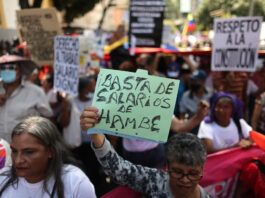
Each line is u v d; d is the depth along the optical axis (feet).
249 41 8.50
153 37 11.58
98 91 3.96
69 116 9.02
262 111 9.39
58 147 4.09
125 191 4.95
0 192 3.98
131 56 12.50
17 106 7.68
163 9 11.26
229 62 9.04
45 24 9.53
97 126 3.86
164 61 19.35
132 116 3.86
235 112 7.63
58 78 8.65
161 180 4.52
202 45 20.70
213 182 5.96
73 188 3.92
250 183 5.88
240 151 6.28
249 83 15.26
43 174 3.98
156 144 7.54
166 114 3.83
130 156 7.41
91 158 9.62
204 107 6.16
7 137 7.68
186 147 3.89
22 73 8.20
